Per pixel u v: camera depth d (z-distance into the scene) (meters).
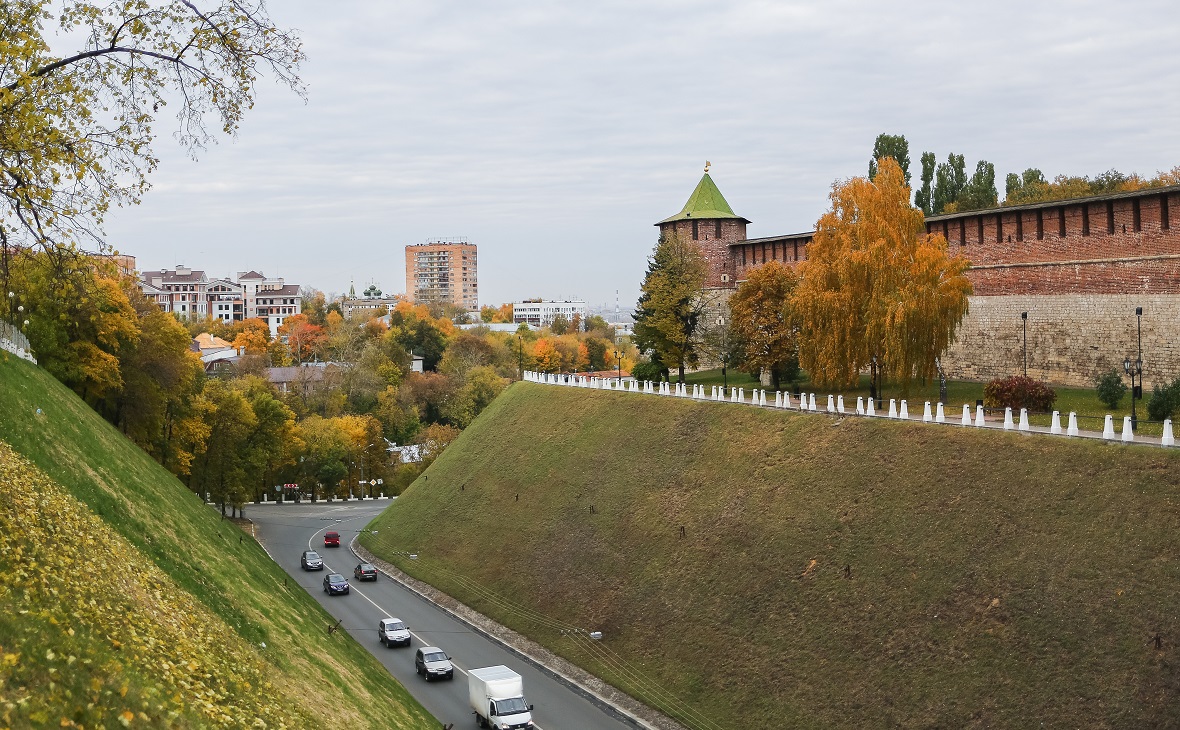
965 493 38.12
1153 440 35.50
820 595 38.94
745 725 35.97
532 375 86.38
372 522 77.81
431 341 181.88
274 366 172.88
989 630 32.62
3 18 19.97
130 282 62.41
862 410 47.72
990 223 58.78
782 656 37.69
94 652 17.59
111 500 32.00
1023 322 56.12
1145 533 31.42
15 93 19.52
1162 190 47.91
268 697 23.27
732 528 46.25
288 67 22.09
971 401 52.66
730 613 41.50
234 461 83.38
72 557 22.05
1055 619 31.28
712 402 58.50
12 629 16.45
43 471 29.41
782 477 46.94
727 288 88.12
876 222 53.22
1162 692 27.48
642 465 57.31
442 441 117.19
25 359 43.59
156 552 30.67
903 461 42.09
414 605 57.31
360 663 36.25
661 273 82.81
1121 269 50.44
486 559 59.19
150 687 17.89
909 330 50.19
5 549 19.59
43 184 20.12
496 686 36.84
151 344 63.12
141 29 21.11
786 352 67.81
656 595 45.84
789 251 80.38
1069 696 29.16
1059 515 34.22
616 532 52.81
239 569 36.84
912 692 32.75
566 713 40.16
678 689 39.50
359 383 138.88
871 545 39.31
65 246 21.08
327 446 109.75
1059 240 54.25
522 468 67.69
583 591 49.91
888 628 35.47
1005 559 34.34
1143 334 49.22
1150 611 29.36
